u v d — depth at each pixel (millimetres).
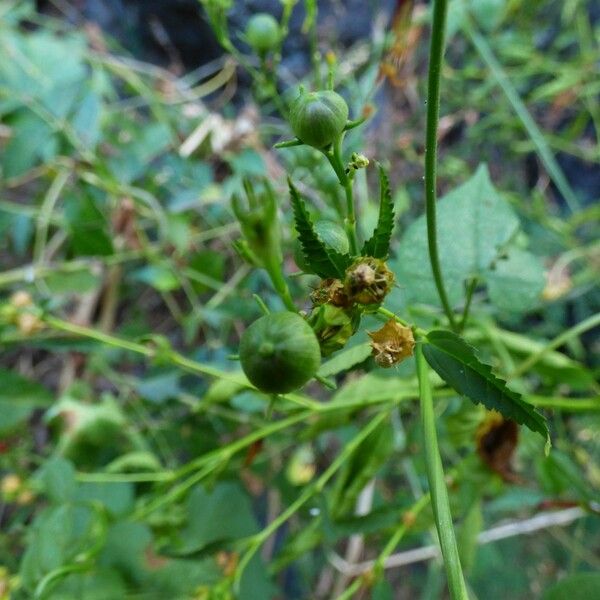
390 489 200
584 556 218
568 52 271
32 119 171
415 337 76
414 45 178
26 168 170
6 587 131
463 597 62
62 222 180
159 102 195
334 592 180
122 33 251
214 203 188
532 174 258
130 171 181
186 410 181
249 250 81
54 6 260
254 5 207
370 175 201
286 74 208
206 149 196
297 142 78
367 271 70
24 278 175
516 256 116
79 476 138
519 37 233
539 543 242
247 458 134
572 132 233
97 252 165
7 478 157
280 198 154
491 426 124
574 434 199
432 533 156
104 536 127
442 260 113
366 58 191
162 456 180
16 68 176
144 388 171
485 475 127
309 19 124
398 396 121
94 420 160
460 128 248
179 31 233
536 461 141
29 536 145
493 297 115
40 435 204
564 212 264
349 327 73
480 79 250
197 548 126
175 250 198
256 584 133
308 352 69
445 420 125
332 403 121
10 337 155
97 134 173
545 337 216
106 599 125
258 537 124
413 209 211
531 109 259
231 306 174
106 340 136
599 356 233
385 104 208
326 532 127
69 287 175
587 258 203
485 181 117
